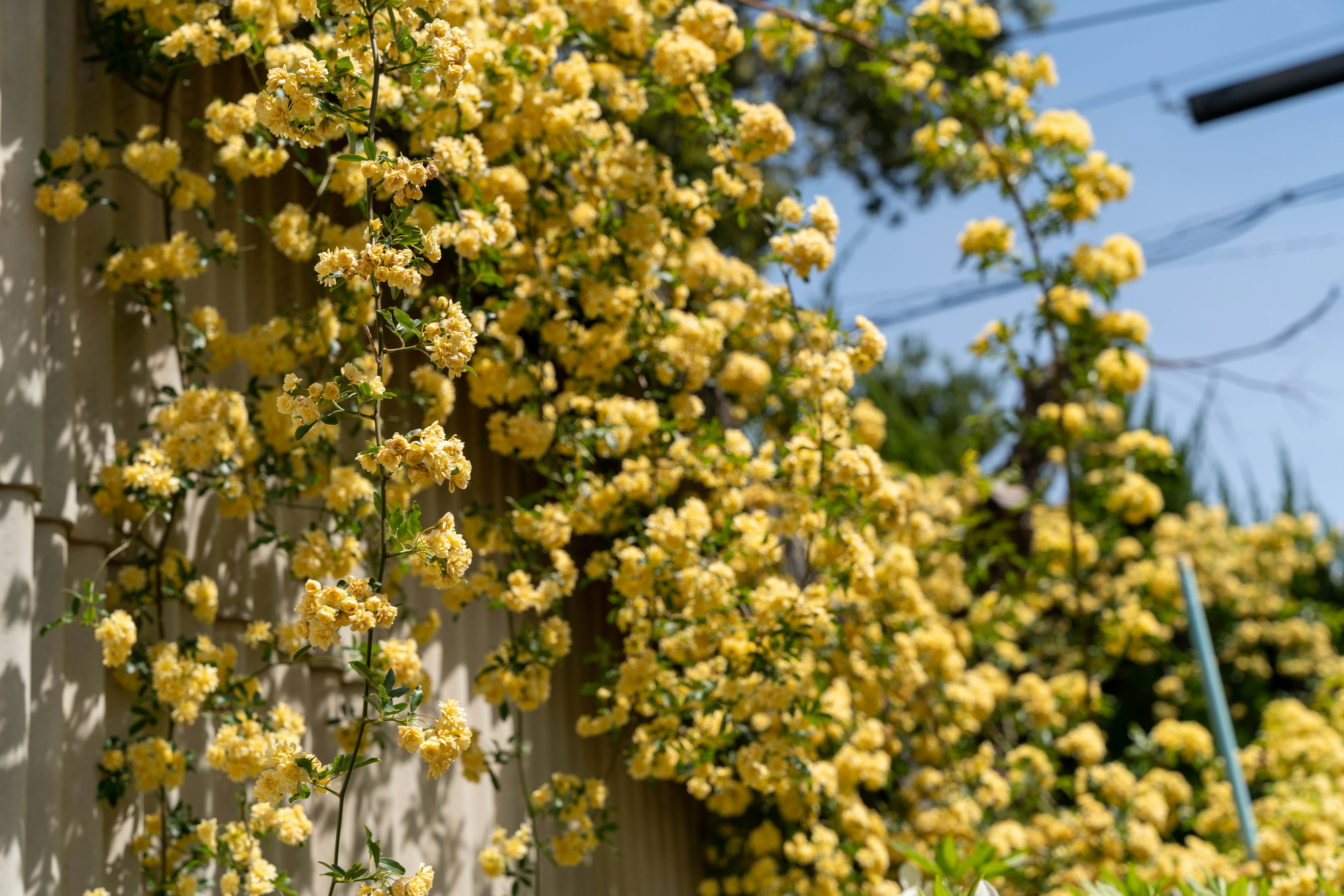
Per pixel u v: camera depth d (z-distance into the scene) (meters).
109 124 2.03
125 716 1.85
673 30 2.60
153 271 1.93
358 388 1.34
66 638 1.75
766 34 3.40
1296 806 3.76
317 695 2.31
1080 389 3.87
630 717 2.92
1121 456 4.12
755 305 2.60
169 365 2.07
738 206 2.55
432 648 2.60
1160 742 4.38
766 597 2.35
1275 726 4.66
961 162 3.87
